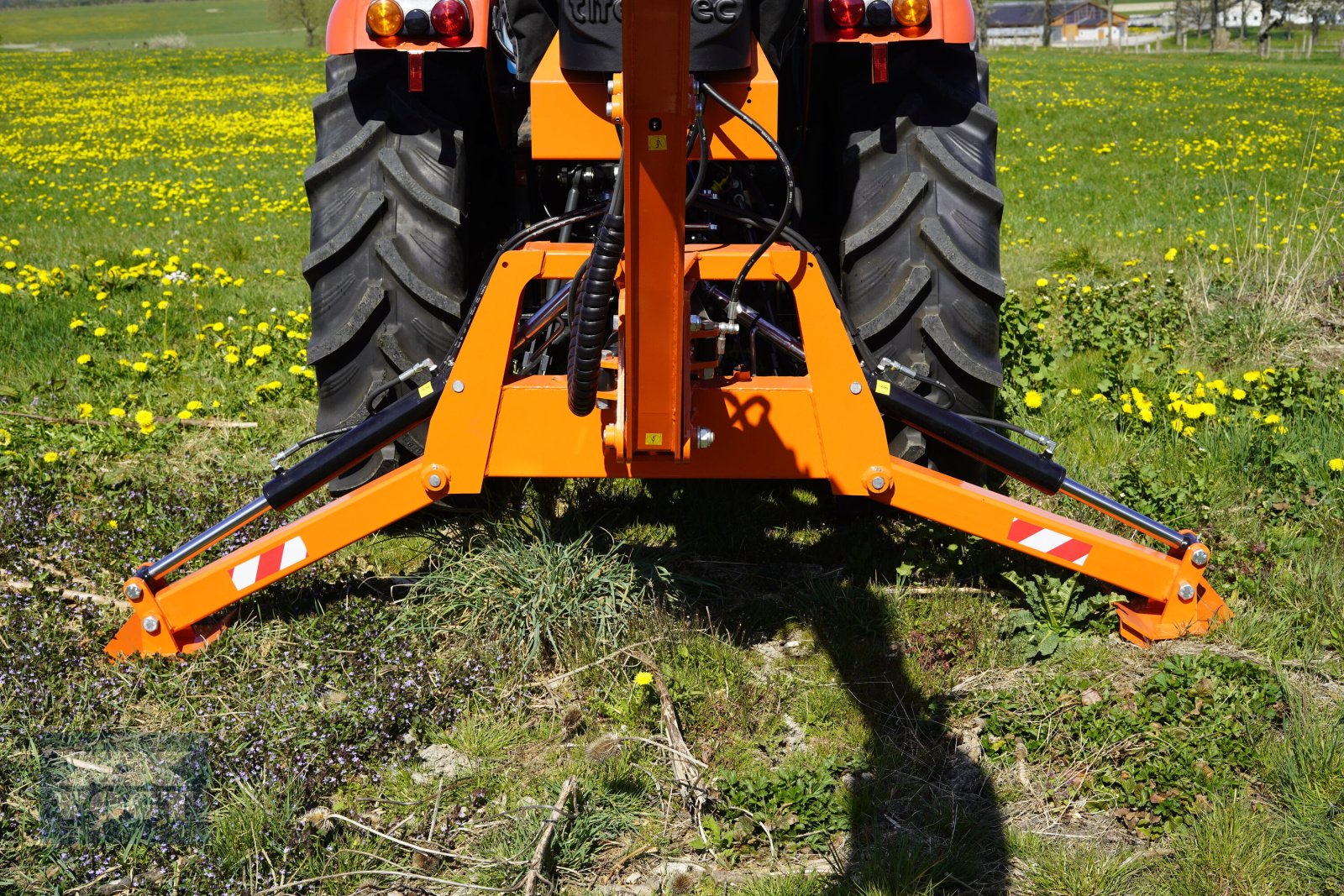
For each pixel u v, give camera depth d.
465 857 2.45
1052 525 3.07
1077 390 4.89
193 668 3.01
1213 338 5.87
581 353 2.56
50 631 3.15
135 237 9.41
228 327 6.08
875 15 3.07
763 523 3.87
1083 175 12.84
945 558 3.56
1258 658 3.06
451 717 2.88
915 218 3.35
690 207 3.09
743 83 2.83
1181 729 2.76
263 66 40.41
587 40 2.76
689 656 3.03
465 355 2.89
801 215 3.96
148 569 3.07
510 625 3.16
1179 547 3.12
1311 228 7.73
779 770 2.64
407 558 3.66
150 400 5.12
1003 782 2.66
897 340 3.40
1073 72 33.56
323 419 3.56
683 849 2.49
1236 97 24.27
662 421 2.67
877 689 2.99
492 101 3.58
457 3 3.12
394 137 3.46
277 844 2.45
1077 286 6.90
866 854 2.44
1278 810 2.53
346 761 2.68
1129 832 2.51
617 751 2.77
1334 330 6.05
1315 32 82.56
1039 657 3.14
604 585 3.28
